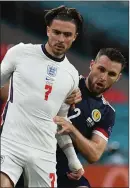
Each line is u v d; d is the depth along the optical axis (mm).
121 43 31594
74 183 12242
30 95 10062
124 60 11992
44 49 10383
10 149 10047
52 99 10266
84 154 11734
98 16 31391
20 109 10086
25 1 30344
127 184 24422
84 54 30875
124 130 28391
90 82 11945
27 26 30422
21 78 10156
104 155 24656
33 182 10406
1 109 21531
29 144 10125
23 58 10281
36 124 10117
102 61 11719
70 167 11398
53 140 10461
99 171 24328
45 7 30844
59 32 10031
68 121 11102
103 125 12289
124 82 29531
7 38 29578
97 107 12164
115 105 29109
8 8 30062
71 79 10523
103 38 31297
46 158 10344
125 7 31750
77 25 10250
